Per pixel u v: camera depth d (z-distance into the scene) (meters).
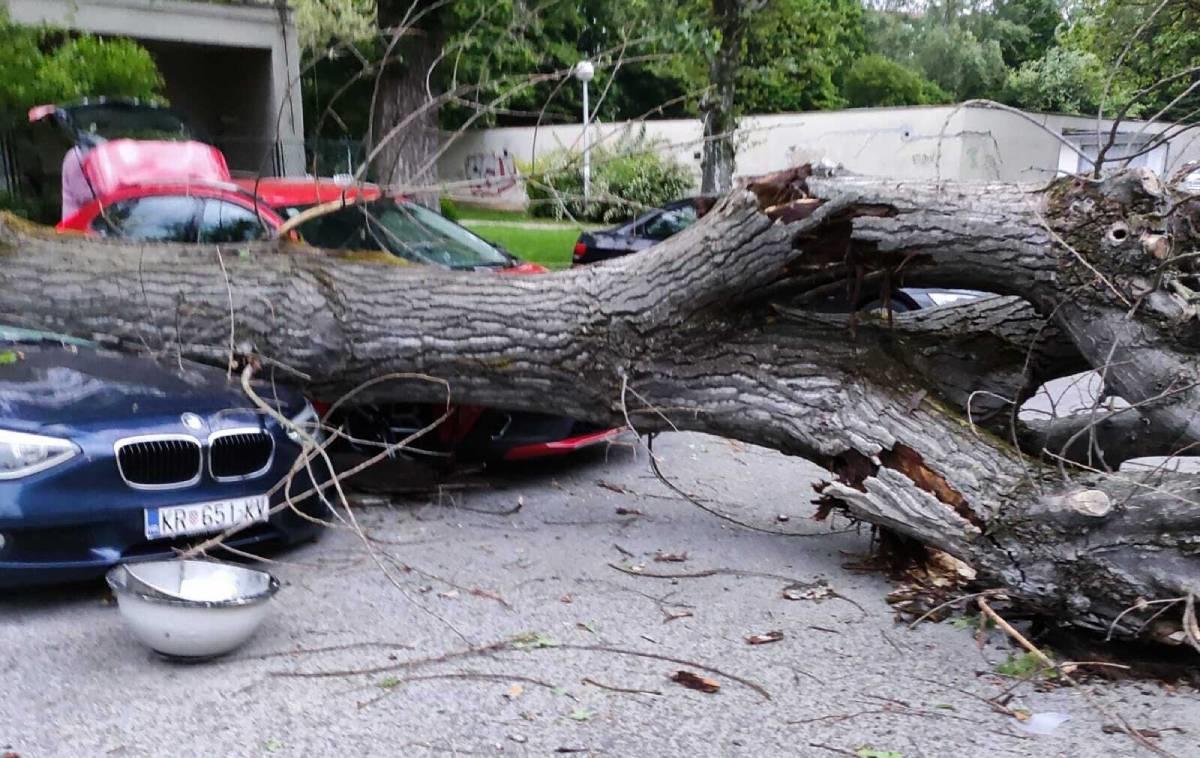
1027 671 3.56
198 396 4.32
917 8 47.31
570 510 5.58
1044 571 3.74
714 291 4.64
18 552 3.63
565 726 3.12
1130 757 2.97
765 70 15.30
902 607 4.13
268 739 3.00
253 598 3.49
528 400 5.21
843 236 4.33
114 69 12.03
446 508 5.57
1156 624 3.57
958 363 4.87
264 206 6.88
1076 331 4.18
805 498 5.89
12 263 5.39
